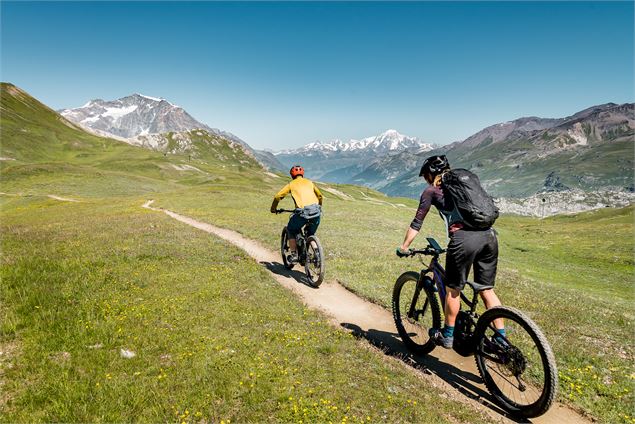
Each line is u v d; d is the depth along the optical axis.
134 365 5.88
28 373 5.52
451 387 6.35
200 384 5.41
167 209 43.69
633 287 32.81
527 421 5.53
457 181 5.79
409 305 7.71
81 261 12.67
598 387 6.35
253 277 12.10
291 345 6.92
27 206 66.25
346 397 5.43
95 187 100.38
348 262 15.53
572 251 57.03
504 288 13.70
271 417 4.89
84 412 4.65
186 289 10.12
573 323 9.77
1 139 192.75
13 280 9.95
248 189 96.19
